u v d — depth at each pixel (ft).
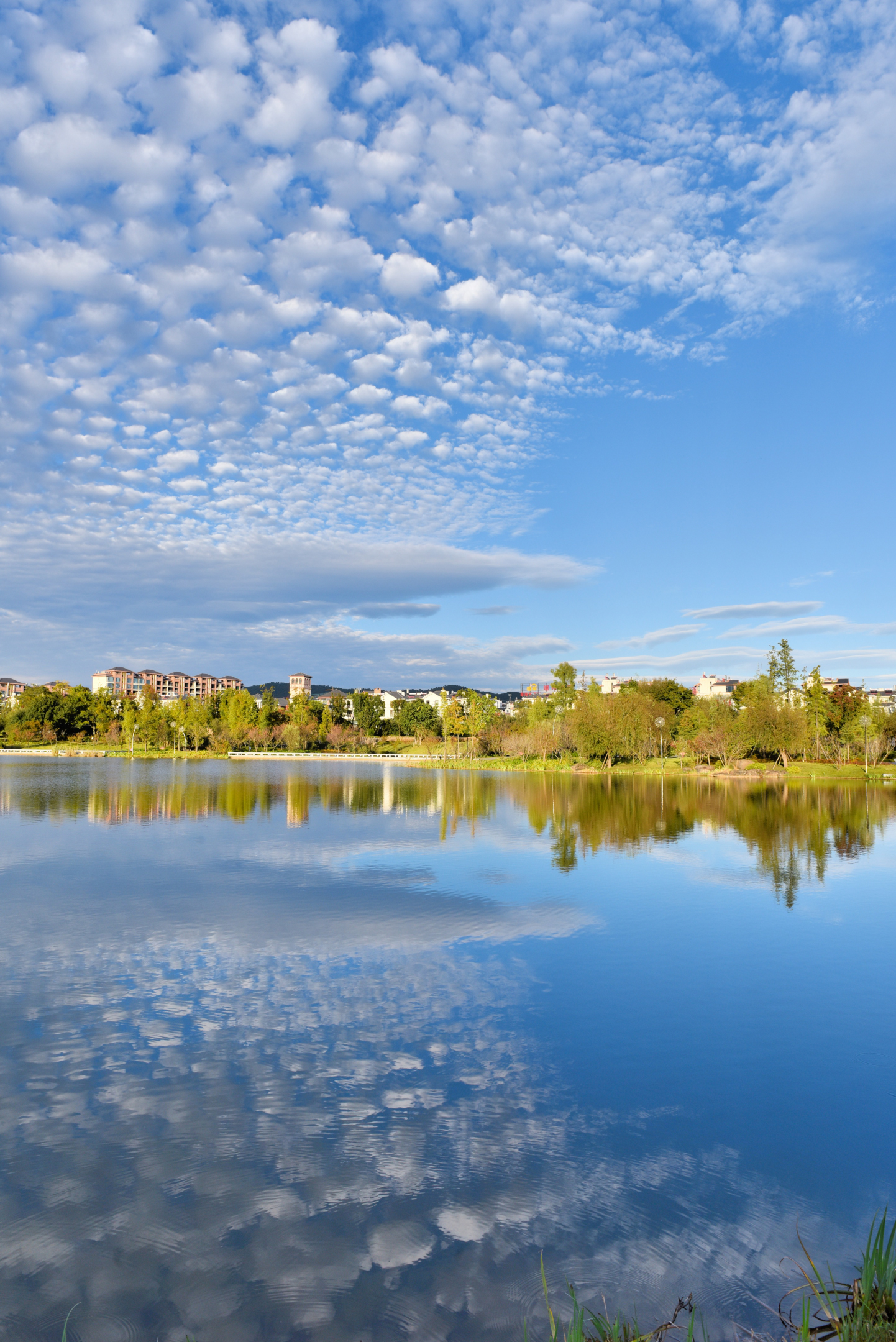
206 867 79.20
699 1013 40.63
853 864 87.15
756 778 255.09
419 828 114.21
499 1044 36.29
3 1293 19.90
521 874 77.66
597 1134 28.30
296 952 49.55
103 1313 19.20
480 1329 18.78
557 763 346.13
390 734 568.41
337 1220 22.94
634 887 71.97
